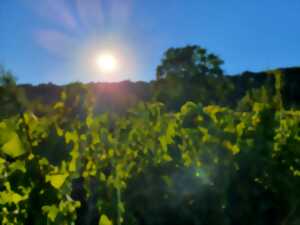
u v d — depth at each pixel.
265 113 3.13
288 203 2.88
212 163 3.07
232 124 3.15
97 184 3.05
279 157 3.01
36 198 2.48
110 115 3.59
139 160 3.28
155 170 3.18
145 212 3.07
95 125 3.11
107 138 3.27
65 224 2.52
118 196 2.99
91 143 3.08
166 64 29.08
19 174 2.49
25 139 2.54
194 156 3.14
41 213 2.47
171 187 3.09
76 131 2.84
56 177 2.50
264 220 2.90
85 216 3.00
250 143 3.03
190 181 3.08
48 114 2.72
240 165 3.01
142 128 3.49
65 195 2.56
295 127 3.08
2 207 2.47
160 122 3.50
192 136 3.21
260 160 2.98
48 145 2.62
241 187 2.97
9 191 2.48
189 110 3.42
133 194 3.12
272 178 2.94
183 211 3.03
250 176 2.98
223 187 3.00
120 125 3.56
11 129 2.51
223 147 3.09
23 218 2.47
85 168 3.06
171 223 3.04
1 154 2.60
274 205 2.91
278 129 3.15
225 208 2.96
